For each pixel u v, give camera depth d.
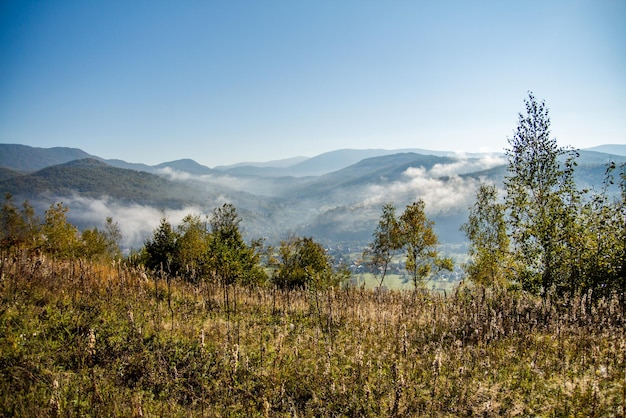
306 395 10.19
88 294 14.38
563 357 10.98
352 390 10.16
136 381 10.01
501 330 12.82
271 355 11.77
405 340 11.68
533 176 23.05
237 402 9.66
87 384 9.20
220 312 15.71
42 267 15.86
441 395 9.67
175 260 30.42
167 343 11.86
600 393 8.80
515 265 23.06
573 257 20.12
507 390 9.60
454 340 12.68
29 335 10.72
